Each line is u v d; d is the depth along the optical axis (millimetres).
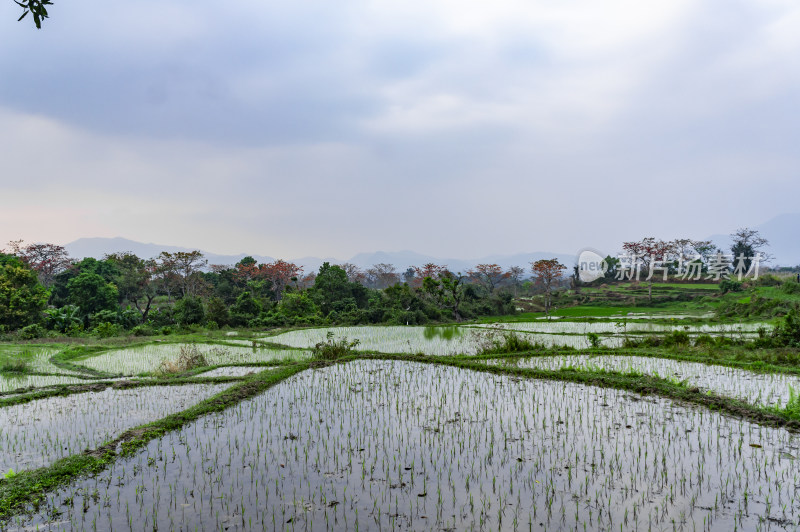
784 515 6246
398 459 8133
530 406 11281
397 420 10305
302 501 6707
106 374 19172
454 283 53344
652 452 8320
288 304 48438
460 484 7176
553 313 58531
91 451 8578
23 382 17062
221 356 23047
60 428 10461
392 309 47719
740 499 6672
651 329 30578
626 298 68375
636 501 6621
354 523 6117
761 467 7688
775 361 16766
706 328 29656
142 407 12234
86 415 11500
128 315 43250
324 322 44656
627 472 7516
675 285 72625
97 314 40719
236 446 8836
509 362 18000
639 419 10148
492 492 6906
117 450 8664
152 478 7508
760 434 9188
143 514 6406
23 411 11914
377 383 14109
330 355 19469
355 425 9992
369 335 30547
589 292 75938
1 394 14273
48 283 63375
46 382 17109
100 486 7262
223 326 41875
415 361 17969
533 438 9062
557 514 6289
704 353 18609
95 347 26094
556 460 8008
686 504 6535
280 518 6258
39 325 36281
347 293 56625
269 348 25938
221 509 6504
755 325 30672
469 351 23125
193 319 39406
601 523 6070
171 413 11570
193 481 7383
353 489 7047
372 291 63438
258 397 12516
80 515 6410
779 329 20984
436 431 9531
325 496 6836
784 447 8516
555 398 12031
